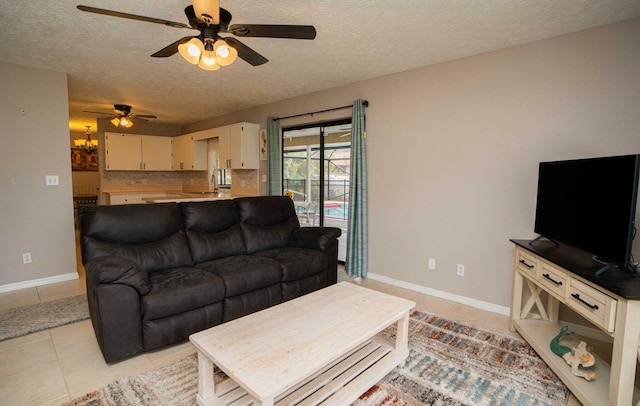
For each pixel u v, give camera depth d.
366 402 1.81
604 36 2.42
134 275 2.16
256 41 2.79
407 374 2.07
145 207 2.88
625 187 1.73
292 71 3.58
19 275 3.57
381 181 3.81
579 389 1.76
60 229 3.80
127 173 7.01
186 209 3.12
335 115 4.28
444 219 3.32
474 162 3.09
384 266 3.85
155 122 7.20
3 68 3.38
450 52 2.99
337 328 1.81
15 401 1.81
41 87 3.60
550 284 2.12
